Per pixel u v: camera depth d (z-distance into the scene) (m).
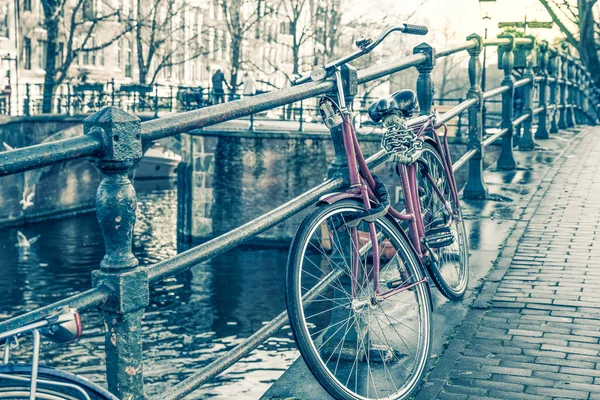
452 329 3.67
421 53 4.86
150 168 55.69
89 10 44.44
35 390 1.56
